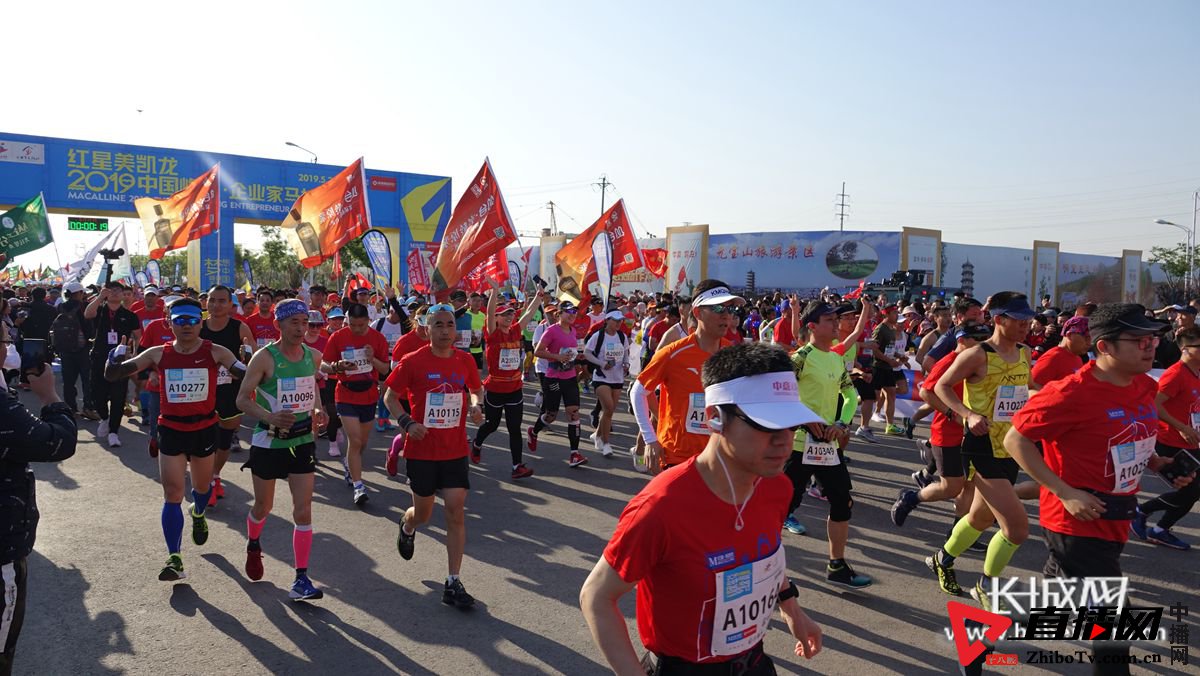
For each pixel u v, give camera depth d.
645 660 2.30
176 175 27.95
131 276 25.94
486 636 4.60
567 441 10.90
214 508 7.18
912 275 26.38
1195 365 6.04
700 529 2.12
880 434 11.58
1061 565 3.66
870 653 4.45
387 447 10.28
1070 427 3.54
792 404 2.06
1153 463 3.96
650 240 50.06
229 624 4.70
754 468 2.09
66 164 26.52
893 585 5.52
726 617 2.19
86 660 4.21
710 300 4.79
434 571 5.67
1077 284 53.19
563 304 13.22
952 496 5.73
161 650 4.35
